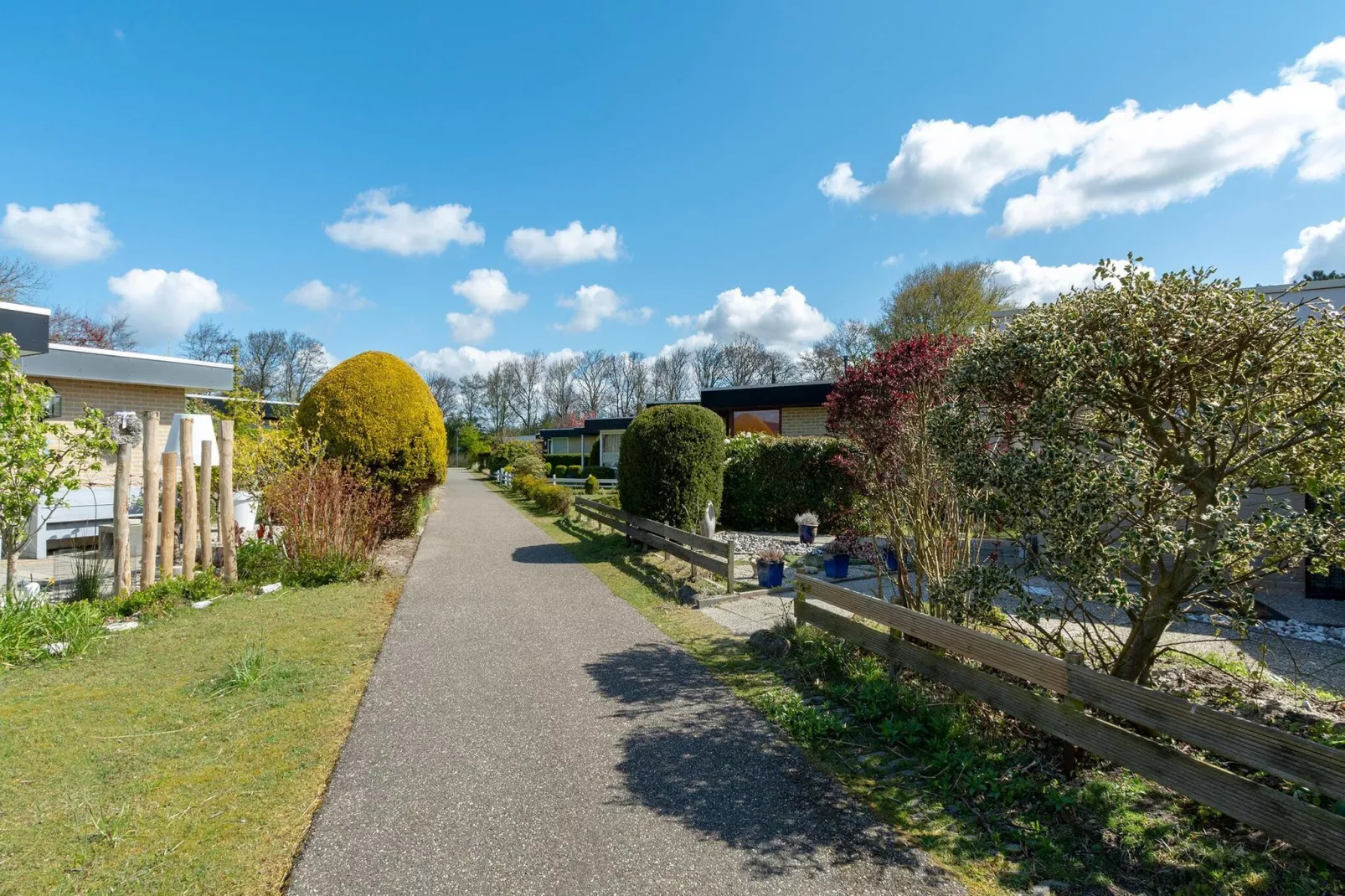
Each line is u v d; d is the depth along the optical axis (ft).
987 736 11.27
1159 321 9.95
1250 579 9.87
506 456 112.98
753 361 183.52
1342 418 8.77
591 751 11.28
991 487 11.27
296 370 153.17
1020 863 8.25
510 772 10.52
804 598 16.67
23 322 28.32
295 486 25.62
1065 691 9.52
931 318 94.84
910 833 8.90
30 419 17.75
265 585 22.77
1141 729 10.78
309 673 14.82
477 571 28.09
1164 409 10.27
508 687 14.33
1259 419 9.38
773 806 9.55
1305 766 6.81
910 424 16.85
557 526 45.65
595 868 8.08
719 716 12.81
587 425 123.44
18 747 11.00
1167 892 7.67
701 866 8.15
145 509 20.10
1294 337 9.30
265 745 11.31
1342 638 17.72
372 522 28.19
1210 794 7.75
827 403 19.27
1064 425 10.43
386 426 33.09
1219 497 9.19
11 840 8.43
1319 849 6.72
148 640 17.03
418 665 15.67
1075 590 10.44
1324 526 8.49
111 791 9.68
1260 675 13.74
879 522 24.04
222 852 8.31
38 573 25.32
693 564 26.08
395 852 8.36
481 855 8.33
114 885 7.63
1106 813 9.08
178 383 41.98
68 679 14.17
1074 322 10.75
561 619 20.16
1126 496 9.84
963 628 11.46
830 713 12.62
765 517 43.32
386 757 10.98
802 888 7.73
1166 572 10.23
